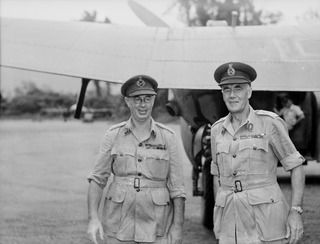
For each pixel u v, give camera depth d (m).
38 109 53.66
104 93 42.75
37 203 8.34
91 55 4.52
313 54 4.41
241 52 4.50
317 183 10.10
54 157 16.00
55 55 4.43
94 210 3.55
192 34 4.79
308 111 8.48
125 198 3.49
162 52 4.60
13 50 4.38
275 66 4.34
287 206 3.38
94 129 31.31
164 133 3.58
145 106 3.51
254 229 3.29
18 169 13.08
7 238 6.08
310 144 8.61
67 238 6.08
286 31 4.73
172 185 3.57
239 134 3.37
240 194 3.31
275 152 3.36
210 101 5.52
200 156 6.36
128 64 4.51
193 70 4.42
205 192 5.96
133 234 3.49
